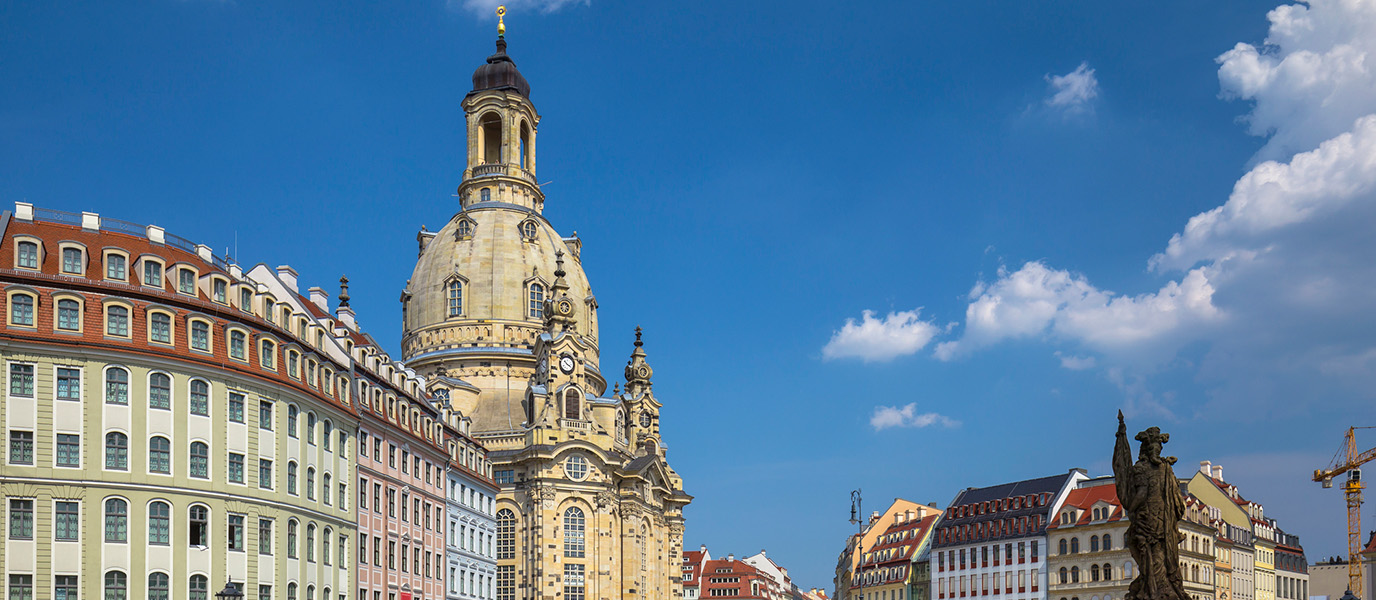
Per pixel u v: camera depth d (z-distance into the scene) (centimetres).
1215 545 17325
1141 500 4188
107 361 7906
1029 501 17488
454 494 12344
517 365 19075
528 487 16962
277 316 9175
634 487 18025
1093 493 16862
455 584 12156
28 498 7556
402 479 10812
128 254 8312
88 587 7612
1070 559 16450
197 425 8162
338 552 9425
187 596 7919
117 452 7850
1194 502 16900
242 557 8281
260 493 8438
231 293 8800
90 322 7931
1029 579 16988
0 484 7488
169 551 7900
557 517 16888
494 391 18888
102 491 7744
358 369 10219
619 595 17625
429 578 11338
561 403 17850
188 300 8375
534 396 17950
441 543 11738
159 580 7838
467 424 13425
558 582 16688
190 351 8231
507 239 19800
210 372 8250
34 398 7681
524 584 16775
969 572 18100
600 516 17150
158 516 7912
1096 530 16162
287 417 8819
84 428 7775
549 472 16912
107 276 8156
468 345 19138
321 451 9250
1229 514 18738
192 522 8038
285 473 8694
